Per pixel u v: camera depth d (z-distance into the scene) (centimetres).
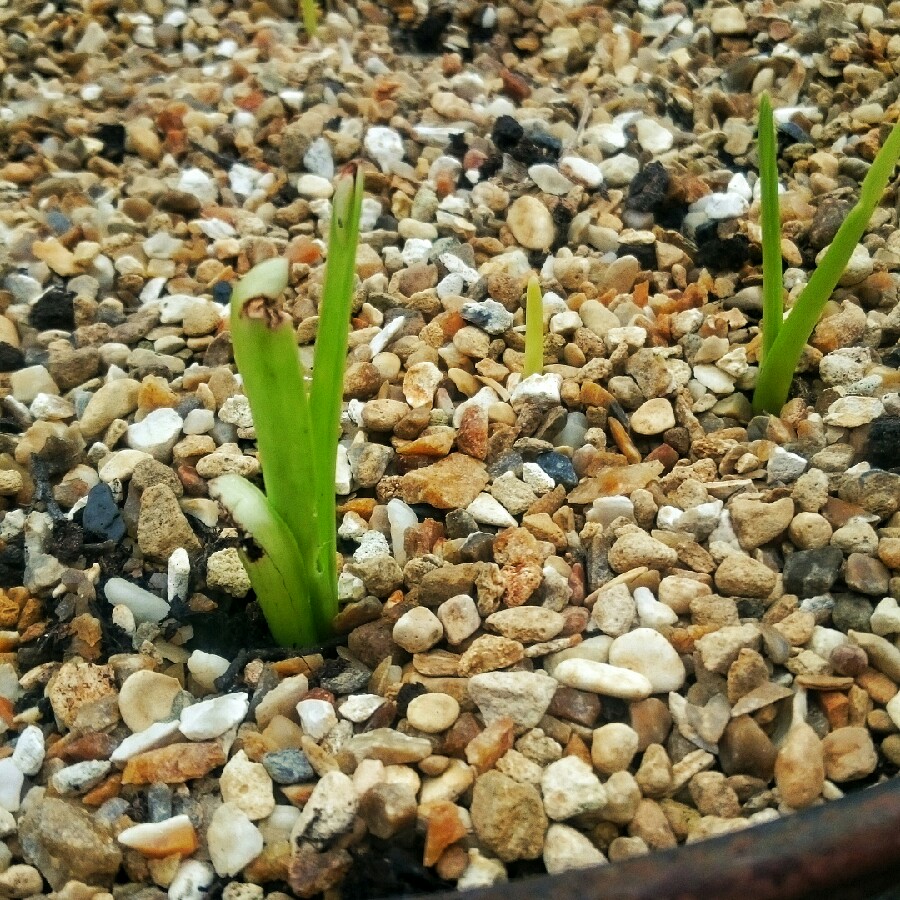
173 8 34
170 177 26
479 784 12
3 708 14
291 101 28
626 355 19
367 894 12
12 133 28
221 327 21
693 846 10
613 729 13
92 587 16
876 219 23
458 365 20
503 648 14
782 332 17
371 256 23
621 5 33
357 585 15
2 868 13
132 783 13
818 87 28
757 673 13
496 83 29
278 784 13
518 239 23
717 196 23
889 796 10
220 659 15
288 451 12
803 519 15
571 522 16
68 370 20
